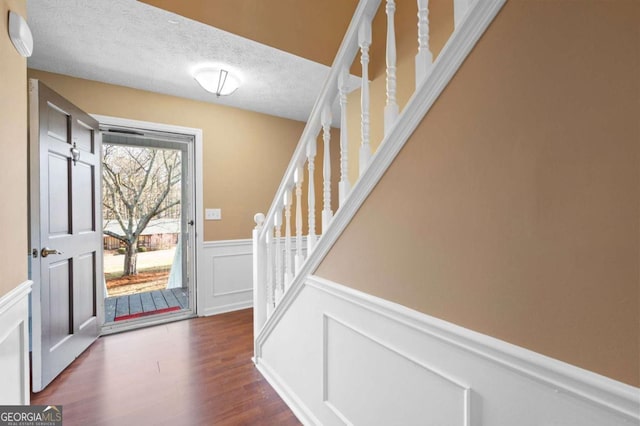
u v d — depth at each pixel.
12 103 1.08
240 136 3.32
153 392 1.77
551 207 0.64
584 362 0.59
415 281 0.96
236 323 2.89
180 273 4.30
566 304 0.62
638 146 0.52
